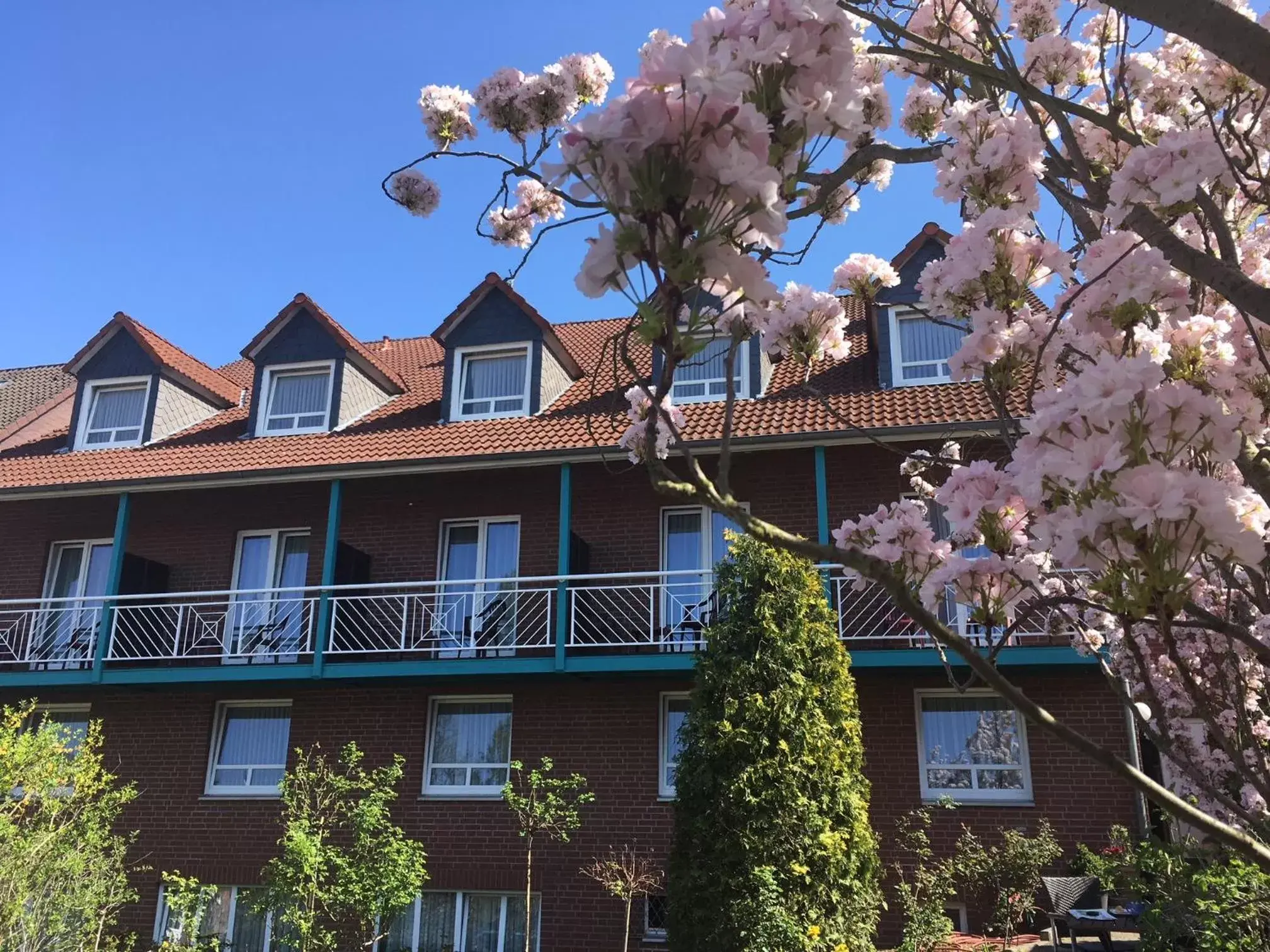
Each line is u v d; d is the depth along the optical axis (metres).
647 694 11.32
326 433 13.73
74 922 8.84
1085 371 1.66
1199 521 1.48
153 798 12.05
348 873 8.93
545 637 11.89
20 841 8.43
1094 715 10.23
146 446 14.18
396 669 11.22
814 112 1.47
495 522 12.73
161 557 13.25
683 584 11.68
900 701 10.77
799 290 3.10
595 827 10.91
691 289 1.50
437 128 4.80
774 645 8.80
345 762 10.40
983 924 9.86
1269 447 2.40
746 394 12.68
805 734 8.43
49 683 11.87
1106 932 8.52
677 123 1.32
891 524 2.64
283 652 12.04
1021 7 4.07
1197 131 2.45
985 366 2.63
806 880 7.98
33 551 13.59
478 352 13.85
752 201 1.31
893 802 10.47
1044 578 3.10
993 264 2.59
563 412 13.09
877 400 11.72
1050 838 9.62
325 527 12.98
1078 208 3.12
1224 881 5.28
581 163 1.35
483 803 11.31
